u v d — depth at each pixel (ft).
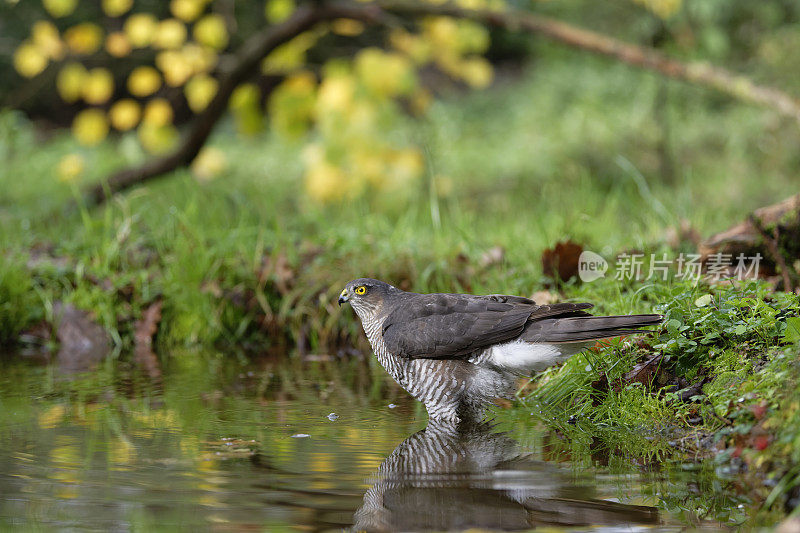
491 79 114.32
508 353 26.48
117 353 37.86
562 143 79.97
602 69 95.61
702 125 81.10
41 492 20.27
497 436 25.14
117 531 18.06
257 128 65.57
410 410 28.17
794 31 77.51
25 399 29.22
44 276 41.47
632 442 24.40
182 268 40.37
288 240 42.65
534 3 90.94
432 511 19.21
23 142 82.43
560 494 20.25
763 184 69.67
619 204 51.72
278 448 23.77
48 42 57.82
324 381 32.27
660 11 62.64
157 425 25.94
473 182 74.23
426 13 60.18
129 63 97.50
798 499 19.34
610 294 32.94
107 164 78.23
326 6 60.08
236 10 93.66
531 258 39.65
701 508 19.34
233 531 18.07
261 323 40.45
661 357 26.61
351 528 18.29
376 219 47.29
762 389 22.84
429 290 38.63
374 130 62.23
